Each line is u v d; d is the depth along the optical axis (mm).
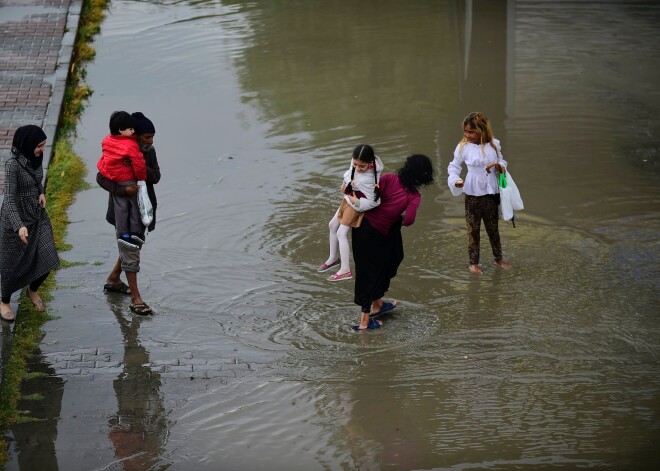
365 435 14781
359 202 17141
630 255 20688
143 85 32656
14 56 33312
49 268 18109
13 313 18047
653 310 18344
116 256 21266
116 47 36469
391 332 17938
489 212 20016
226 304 19156
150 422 15195
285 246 21734
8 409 15414
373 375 16500
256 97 31516
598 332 17609
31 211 17766
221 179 25484
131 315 18734
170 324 18391
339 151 27156
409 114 29766
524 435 14688
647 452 14180
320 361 16984
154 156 18875
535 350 17094
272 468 13961
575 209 23141
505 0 41844
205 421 15219
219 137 28328
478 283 19797
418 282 19938
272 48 36344
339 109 30391
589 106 30062
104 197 24391
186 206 23875
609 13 40188
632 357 16750
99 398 15852
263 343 17672
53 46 34531
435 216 23172
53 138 26984
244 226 22734
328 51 35875
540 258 20781
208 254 21391
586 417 15094
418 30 38062
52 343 17609
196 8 41875
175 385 16266
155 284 20031
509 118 29250
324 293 19609
